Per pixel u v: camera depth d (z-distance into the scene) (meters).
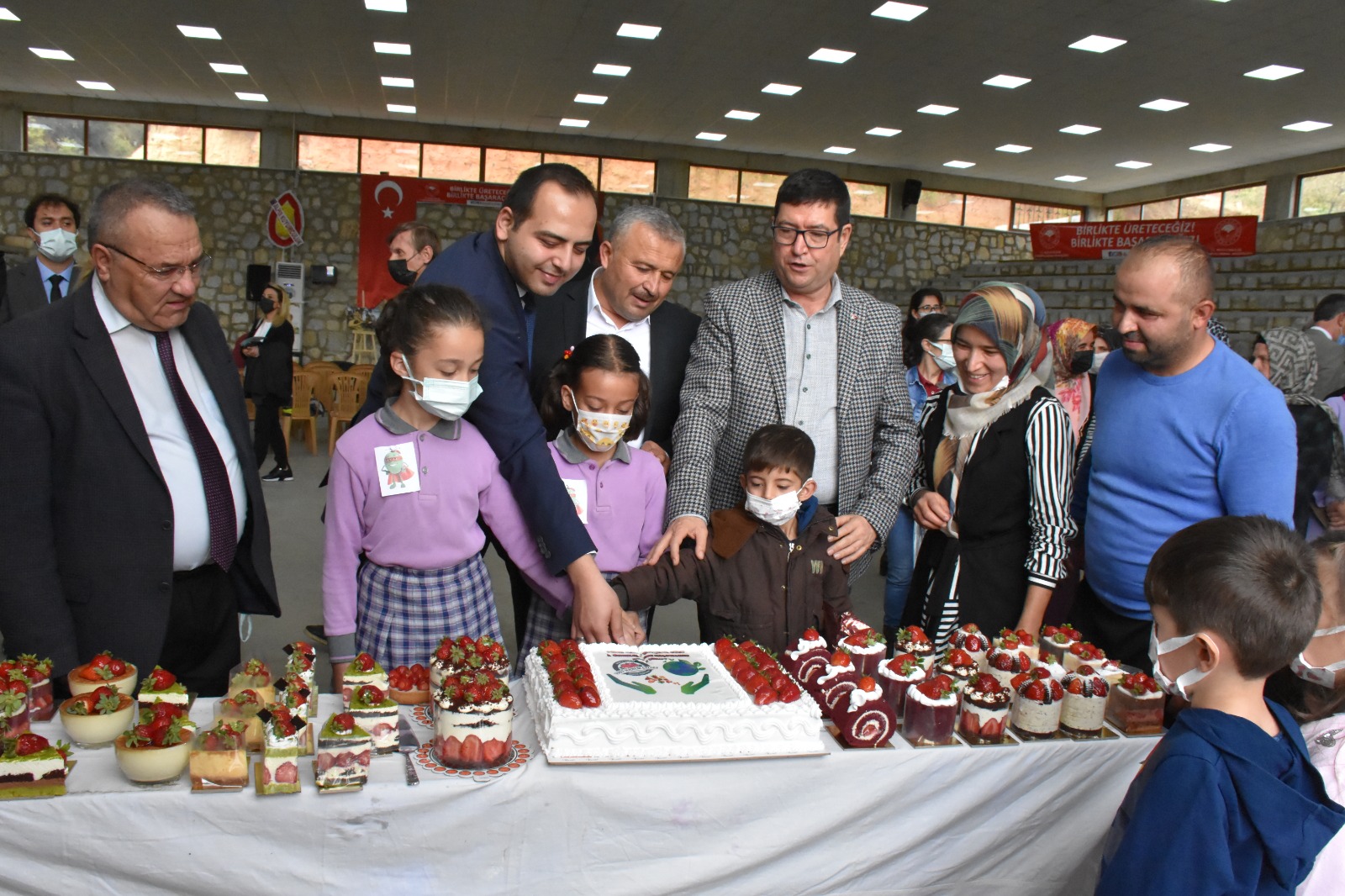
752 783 1.44
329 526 1.76
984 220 16.25
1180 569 1.14
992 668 1.79
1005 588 2.11
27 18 9.45
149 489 1.64
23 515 1.55
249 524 1.86
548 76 11.02
